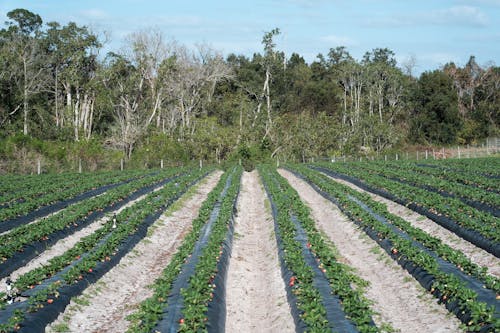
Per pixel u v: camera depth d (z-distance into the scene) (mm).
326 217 26516
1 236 18547
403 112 83062
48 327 12195
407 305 13898
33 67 63875
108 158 53031
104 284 15531
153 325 11312
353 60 82438
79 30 63281
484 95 87750
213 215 23750
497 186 29188
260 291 15977
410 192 27469
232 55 111312
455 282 13023
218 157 63469
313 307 12062
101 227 22203
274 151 66375
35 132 59469
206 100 80500
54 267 15164
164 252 20516
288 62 112875
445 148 74062
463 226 19391
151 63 63969
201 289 13258
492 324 10773
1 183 33812
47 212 25688
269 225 24531
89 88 62969
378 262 17719
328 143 65688
